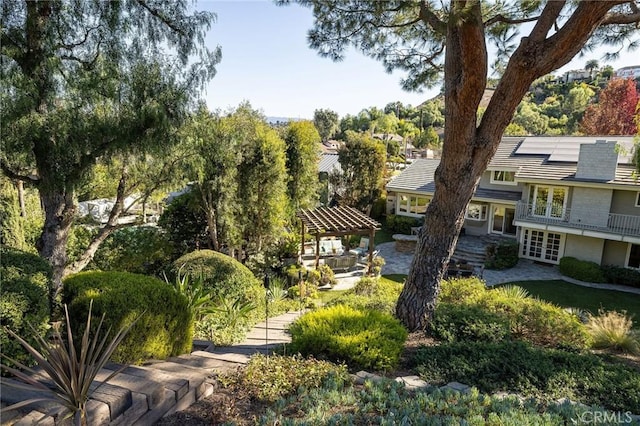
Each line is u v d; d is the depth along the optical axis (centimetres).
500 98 502
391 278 1425
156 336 401
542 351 447
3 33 539
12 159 592
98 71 602
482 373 401
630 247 1412
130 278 441
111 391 268
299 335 462
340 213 1506
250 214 1358
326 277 1299
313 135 1648
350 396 313
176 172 805
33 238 1011
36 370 317
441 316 571
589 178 1441
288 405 311
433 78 702
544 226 1538
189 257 937
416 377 409
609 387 373
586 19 415
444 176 549
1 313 312
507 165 1750
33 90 529
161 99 646
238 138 1184
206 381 343
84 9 613
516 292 837
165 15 657
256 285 952
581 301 1218
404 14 579
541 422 277
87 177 677
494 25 604
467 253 1677
